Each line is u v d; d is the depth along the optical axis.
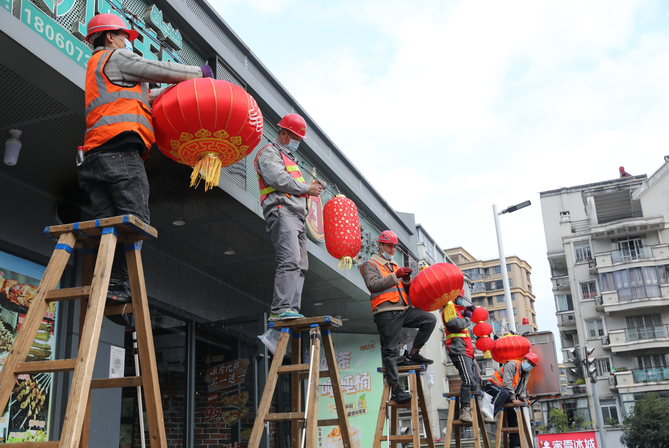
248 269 8.30
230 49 7.31
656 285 31.81
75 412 2.21
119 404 6.11
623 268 32.66
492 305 60.94
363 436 11.12
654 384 30.33
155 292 7.11
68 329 5.71
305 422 3.54
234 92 3.30
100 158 2.96
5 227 5.27
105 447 5.79
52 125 4.58
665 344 30.80
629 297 32.06
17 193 5.46
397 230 12.50
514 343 8.61
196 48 6.07
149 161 5.15
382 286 5.51
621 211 37.88
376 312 5.61
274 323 4.07
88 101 3.06
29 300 5.48
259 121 3.43
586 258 34.81
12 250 5.36
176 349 7.55
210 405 7.64
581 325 33.78
